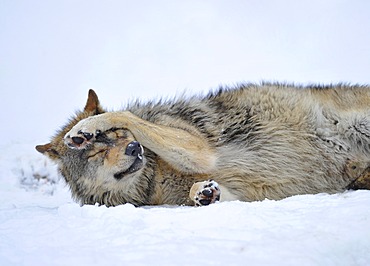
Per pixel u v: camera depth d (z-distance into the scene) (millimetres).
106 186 10352
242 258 5543
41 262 5633
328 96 12047
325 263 5715
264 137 11227
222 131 11305
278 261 5484
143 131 10094
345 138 11383
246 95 11773
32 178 18578
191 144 10367
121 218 7410
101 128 10180
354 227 6617
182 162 10188
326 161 11297
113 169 10008
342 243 6145
